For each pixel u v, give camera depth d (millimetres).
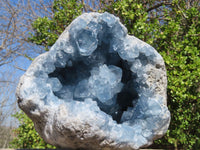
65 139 1185
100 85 1462
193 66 2641
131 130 1354
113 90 1545
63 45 1389
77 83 1616
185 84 2666
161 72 1540
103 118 1163
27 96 1324
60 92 1514
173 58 2850
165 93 1566
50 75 1493
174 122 2902
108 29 1453
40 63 1404
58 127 1142
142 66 1519
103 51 1604
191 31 2812
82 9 3881
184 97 2607
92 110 1161
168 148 3418
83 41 1390
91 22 1388
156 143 3436
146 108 1459
